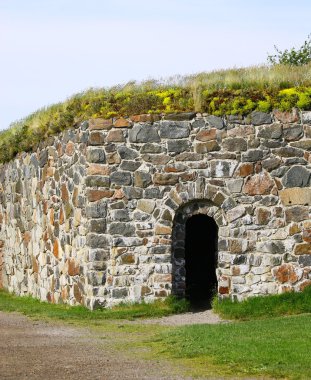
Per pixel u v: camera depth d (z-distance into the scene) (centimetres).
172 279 1792
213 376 1055
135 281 1781
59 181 2016
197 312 1759
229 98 1791
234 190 1772
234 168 1773
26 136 2333
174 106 1798
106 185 1791
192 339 1309
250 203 1770
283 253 1761
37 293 2211
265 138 1777
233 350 1188
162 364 1137
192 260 2220
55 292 2050
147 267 1781
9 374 1075
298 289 1755
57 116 2041
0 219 2655
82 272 1848
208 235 2222
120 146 1794
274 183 1772
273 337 1276
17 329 1530
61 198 2002
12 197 2480
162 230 1783
